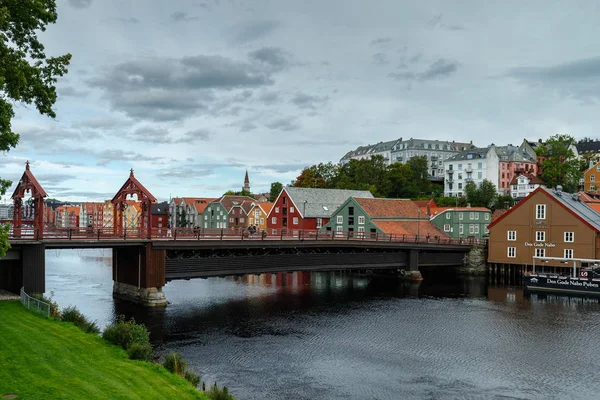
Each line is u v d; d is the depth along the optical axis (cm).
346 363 3173
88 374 2083
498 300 5519
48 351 2309
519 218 7400
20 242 3872
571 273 6881
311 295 5766
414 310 4897
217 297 5488
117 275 5131
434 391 2702
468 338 3806
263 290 6122
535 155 16062
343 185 13550
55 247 4166
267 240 5400
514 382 2850
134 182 4828
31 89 2556
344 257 6353
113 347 2584
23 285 3912
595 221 7131
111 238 4578
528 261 7294
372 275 7794
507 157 14700
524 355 3366
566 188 12888
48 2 2614
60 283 6162
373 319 4462
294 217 9725
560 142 13275
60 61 2733
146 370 2266
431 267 8444
